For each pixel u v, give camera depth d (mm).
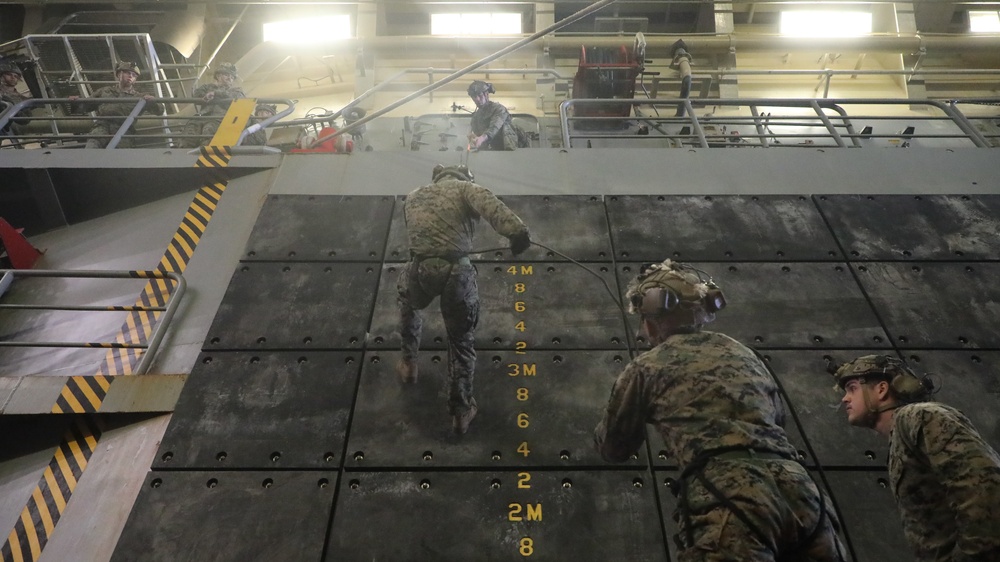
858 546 5117
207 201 8102
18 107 9281
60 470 5812
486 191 5422
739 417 3383
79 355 6902
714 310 3838
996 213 7789
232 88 11070
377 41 14672
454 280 5309
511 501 5340
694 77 14711
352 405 5965
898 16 15461
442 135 11906
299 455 5637
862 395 4000
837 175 8234
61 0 15555
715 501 3195
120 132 8875
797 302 6793
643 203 7828
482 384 6074
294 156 8398
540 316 6621
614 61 12594
